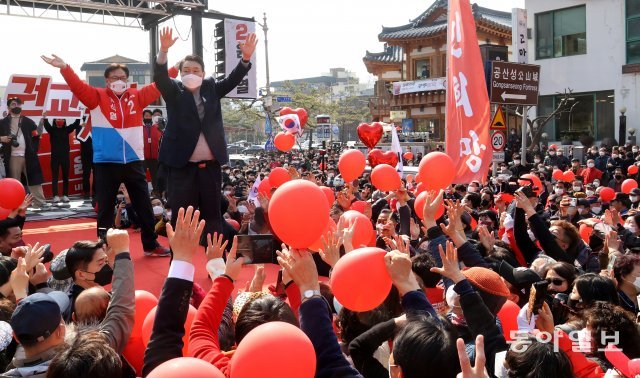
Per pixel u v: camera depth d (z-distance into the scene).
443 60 35.94
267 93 34.94
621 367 3.03
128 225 10.01
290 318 2.88
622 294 4.73
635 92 23.22
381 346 3.44
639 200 10.46
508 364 2.57
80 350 2.58
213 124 5.84
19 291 3.82
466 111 8.65
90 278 4.18
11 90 12.55
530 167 16.70
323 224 3.16
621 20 23.47
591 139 23.64
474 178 8.61
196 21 19.73
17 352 3.38
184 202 5.82
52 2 17.20
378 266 2.88
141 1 18.38
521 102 12.55
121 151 7.03
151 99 7.23
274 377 2.05
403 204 7.04
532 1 25.92
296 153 30.53
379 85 43.25
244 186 14.53
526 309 3.37
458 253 4.01
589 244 6.54
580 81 24.81
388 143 29.30
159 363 2.58
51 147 13.12
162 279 6.35
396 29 38.62
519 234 5.57
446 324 2.67
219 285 2.90
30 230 9.91
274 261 4.74
